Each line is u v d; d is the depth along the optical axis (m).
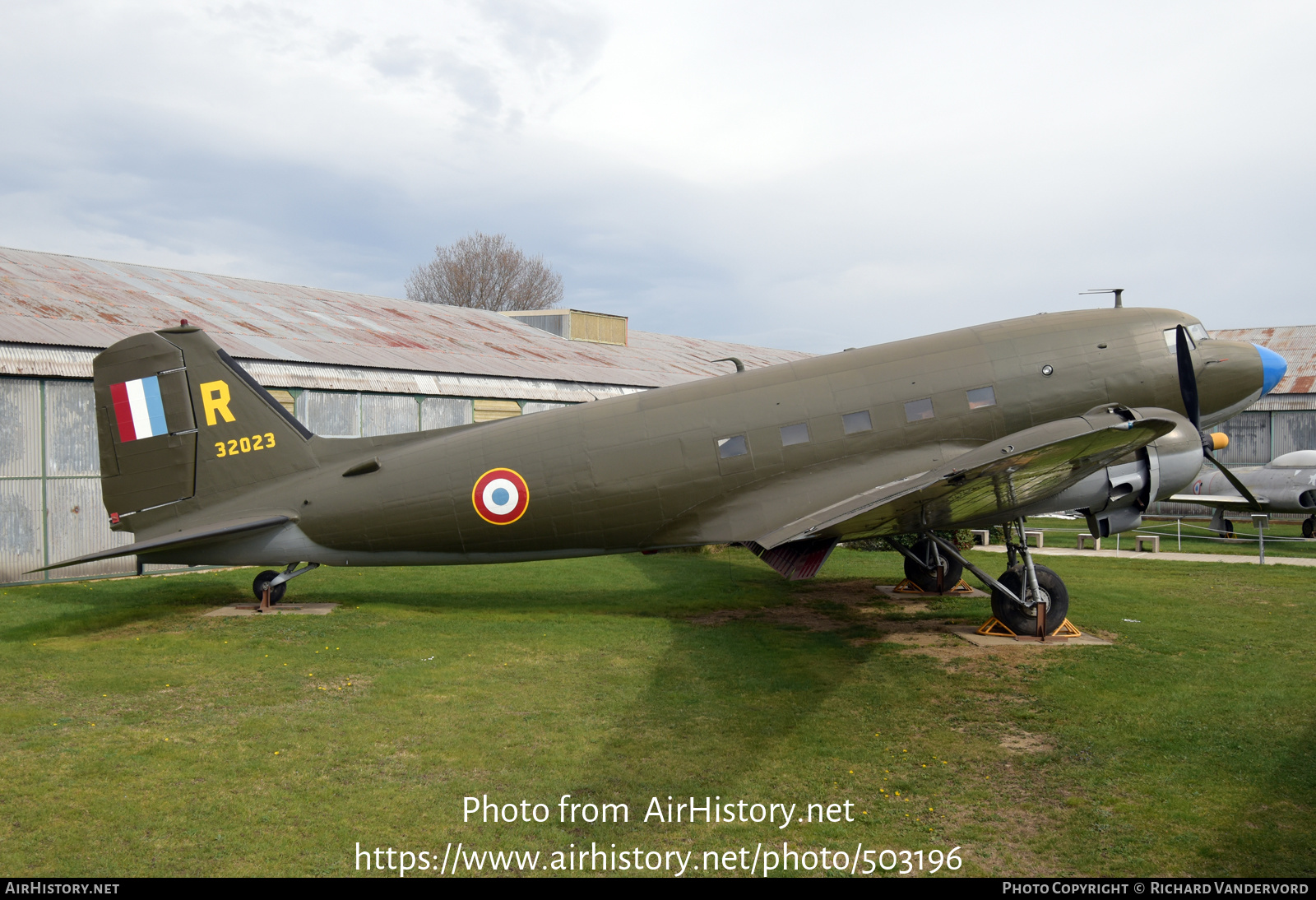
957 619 12.84
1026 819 6.02
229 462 13.21
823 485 11.88
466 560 13.16
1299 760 7.01
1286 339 36.09
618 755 7.27
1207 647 10.79
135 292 23.22
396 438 13.29
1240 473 24.62
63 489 16.47
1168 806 6.18
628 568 18.50
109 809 6.20
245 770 6.93
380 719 8.19
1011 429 11.95
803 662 10.26
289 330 23.00
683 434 12.29
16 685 9.28
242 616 12.98
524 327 35.91
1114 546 21.92
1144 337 12.27
